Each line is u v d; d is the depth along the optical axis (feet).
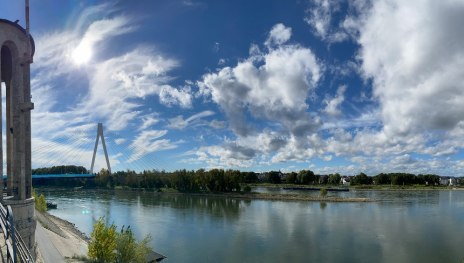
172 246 215.31
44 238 163.02
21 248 46.42
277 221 310.65
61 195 563.48
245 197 548.72
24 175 101.76
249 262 185.47
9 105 113.29
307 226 285.84
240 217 333.01
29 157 106.01
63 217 325.83
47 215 277.44
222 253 201.05
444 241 234.17
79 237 220.43
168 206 418.51
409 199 557.33
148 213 355.36
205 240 231.50
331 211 387.34
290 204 464.24
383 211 390.21
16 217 93.97
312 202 497.05
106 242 139.85
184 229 268.00
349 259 193.06
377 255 201.46
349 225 292.61
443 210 401.90
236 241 229.25
